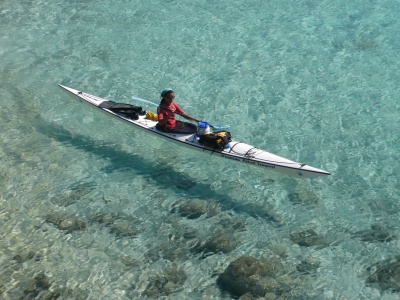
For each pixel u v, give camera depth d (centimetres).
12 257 984
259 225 1060
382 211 1090
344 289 924
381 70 1530
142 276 951
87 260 981
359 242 1020
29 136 1296
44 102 1418
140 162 1227
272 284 931
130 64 1576
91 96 1369
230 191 1146
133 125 1277
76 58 1608
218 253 996
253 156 1164
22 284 933
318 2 1883
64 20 1800
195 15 1816
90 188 1152
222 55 1608
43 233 1036
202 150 1205
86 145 1274
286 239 1027
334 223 1064
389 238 1027
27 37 1711
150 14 1825
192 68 1553
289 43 1662
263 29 1733
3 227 1045
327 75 1516
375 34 1697
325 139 1285
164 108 1205
